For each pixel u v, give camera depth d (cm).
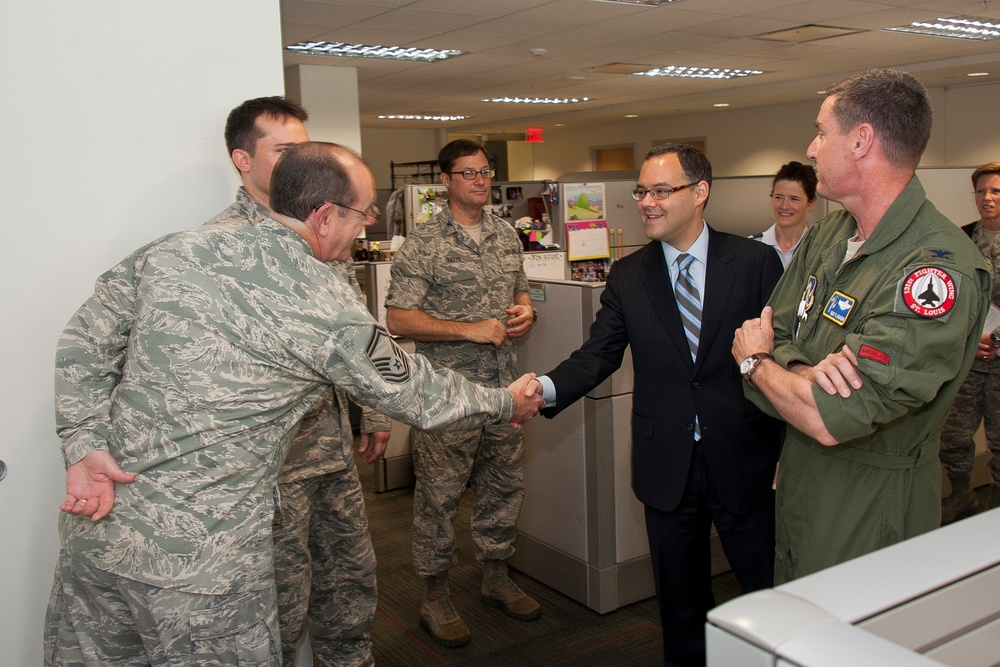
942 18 659
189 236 137
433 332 247
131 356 132
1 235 162
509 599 273
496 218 276
